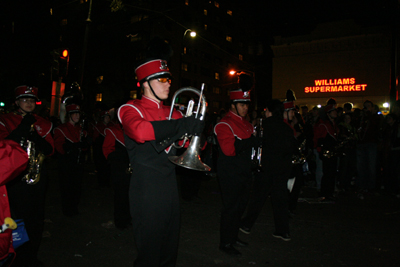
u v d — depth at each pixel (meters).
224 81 50.25
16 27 15.68
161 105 2.36
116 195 4.30
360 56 22.20
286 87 24.56
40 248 3.66
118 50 28.80
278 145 3.85
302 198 6.41
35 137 3.08
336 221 4.83
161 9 36.62
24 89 3.09
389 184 6.87
